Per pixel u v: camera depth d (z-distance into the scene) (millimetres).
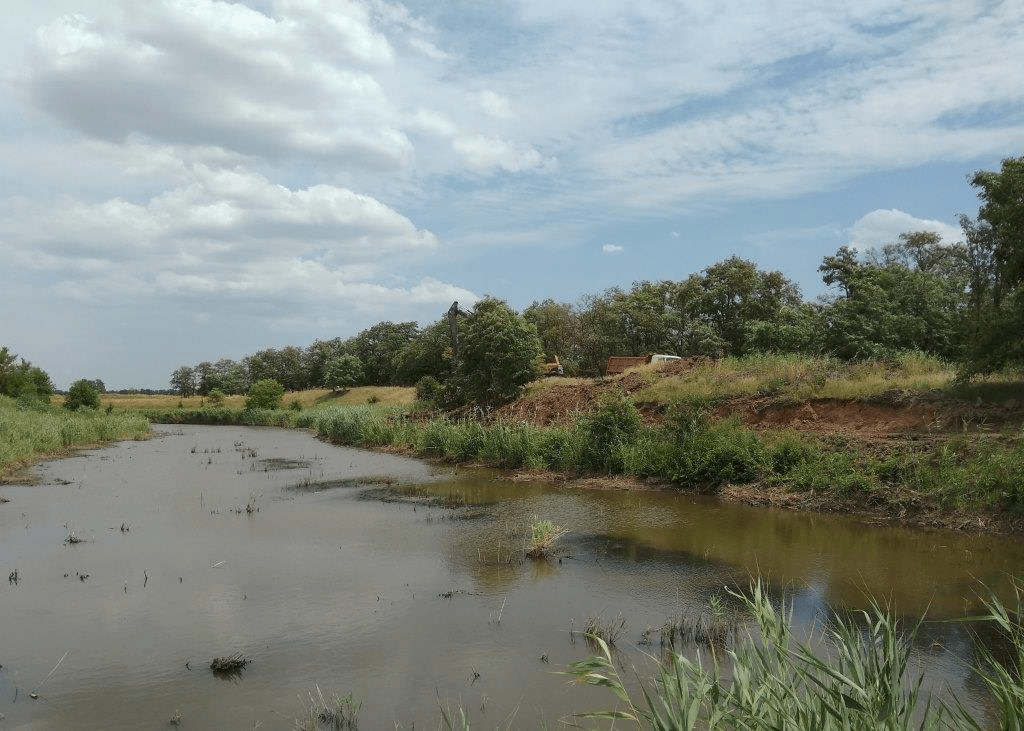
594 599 8492
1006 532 11297
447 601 8477
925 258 48188
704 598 8469
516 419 25625
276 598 8672
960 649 6703
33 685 6273
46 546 11516
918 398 15500
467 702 5801
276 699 5945
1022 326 13703
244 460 25328
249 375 125500
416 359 76562
